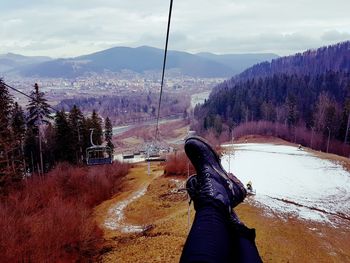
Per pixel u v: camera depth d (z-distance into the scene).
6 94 47.59
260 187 40.19
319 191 39.38
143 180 48.34
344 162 55.22
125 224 29.88
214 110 163.12
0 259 19.81
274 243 21.98
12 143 45.50
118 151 147.50
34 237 22.20
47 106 56.12
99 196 40.59
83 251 23.30
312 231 25.19
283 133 112.94
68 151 62.00
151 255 21.08
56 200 32.09
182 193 36.88
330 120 105.69
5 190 38.22
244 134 117.94
